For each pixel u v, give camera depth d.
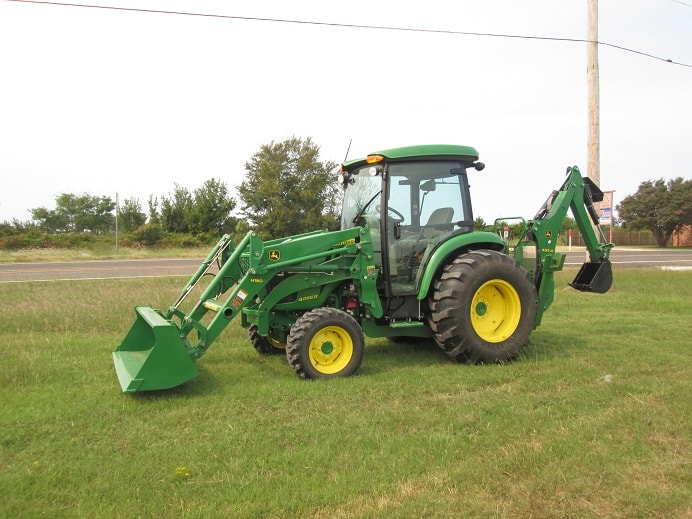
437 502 3.18
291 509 3.15
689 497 3.24
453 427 4.31
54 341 7.41
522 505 3.15
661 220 50.22
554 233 7.17
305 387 5.36
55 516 3.08
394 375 5.82
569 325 8.73
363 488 3.36
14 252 30.75
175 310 6.01
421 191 6.50
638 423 4.28
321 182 38.97
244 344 7.39
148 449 3.94
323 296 6.29
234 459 3.75
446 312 6.10
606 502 3.20
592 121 13.79
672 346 7.09
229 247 6.56
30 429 4.29
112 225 55.84
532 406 4.77
